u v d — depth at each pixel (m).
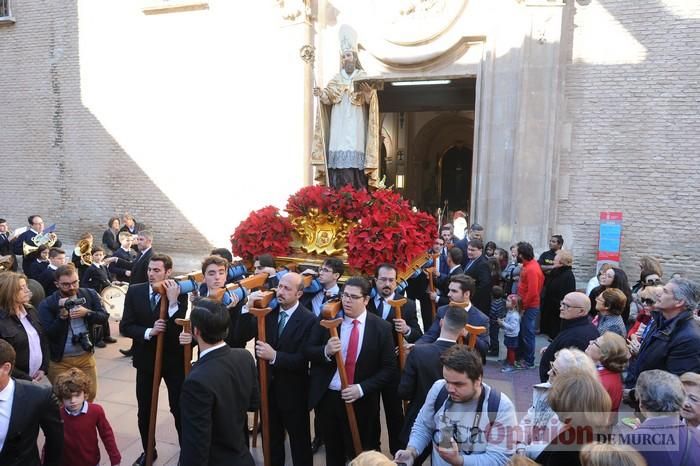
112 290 7.70
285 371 4.03
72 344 4.58
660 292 3.94
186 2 11.29
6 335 3.91
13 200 13.64
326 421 3.91
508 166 9.32
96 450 3.72
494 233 9.50
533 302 6.84
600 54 8.98
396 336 4.52
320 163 6.39
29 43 12.98
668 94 8.64
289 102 10.64
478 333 3.60
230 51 11.14
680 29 8.51
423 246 5.04
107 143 12.52
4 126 13.51
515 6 9.02
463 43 9.59
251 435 4.93
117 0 12.01
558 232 9.38
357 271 4.99
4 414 2.72
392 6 9.84
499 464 2.55
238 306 4.44
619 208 9.04
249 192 11.27
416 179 20.75
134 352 4.32
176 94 11.75
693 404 2.74
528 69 9.05
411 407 3.42
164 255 4.36
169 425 5.02
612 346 3.33
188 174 11.85
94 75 12.44
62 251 7.11
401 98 11.95
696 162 8.55
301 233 5.52
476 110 9.61
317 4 10.30
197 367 2.88
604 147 9.06
